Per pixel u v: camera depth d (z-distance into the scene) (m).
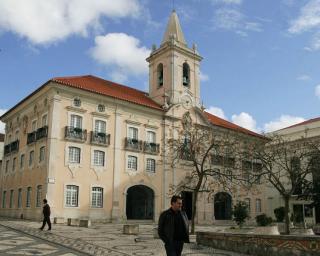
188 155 28.11
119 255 11.94
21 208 33.25
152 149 36.06
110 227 25.25
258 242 12.35
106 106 33.69
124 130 34.50
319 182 29.38
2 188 38.97
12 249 12.48
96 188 31.75
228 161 27.06
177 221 7.39
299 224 31.67
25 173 33.75
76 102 31.84
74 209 30.00
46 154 30.06
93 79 38.03
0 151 48.97
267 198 46.09
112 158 33.12
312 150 27.27
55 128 30.12
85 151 31.48
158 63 41.66
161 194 36.00
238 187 37.47
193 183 35.78
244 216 23.33
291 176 23.25
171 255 7.08
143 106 35.81
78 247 13.57
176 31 42.06
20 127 37.09
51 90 30.89
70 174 30.23
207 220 38.47
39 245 13.77
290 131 46.38
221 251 13.32
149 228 25.92
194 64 42.12
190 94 40.62
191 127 32.91
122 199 33.09
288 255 11.38
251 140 27.59
